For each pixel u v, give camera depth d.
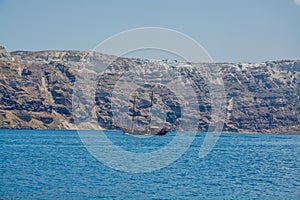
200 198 160.38
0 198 153.00
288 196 165.12
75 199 153.00
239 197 163.00
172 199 157.62
